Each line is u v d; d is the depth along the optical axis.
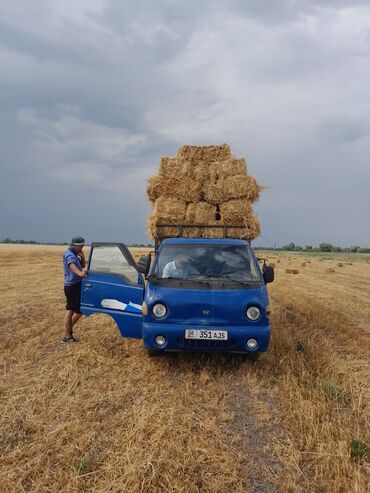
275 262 30.77
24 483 2.84
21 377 4.87
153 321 5.16
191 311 5.09
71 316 6.59
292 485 2.83
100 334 7.08
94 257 5.91
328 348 6.23
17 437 3.44
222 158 8.14
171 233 7.98
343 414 3.95
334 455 3.13
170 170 8.05
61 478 2.86
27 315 8.73
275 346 6.27
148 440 3.37
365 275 20.44
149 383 4.74
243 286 5.39
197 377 5.00
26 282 14.94
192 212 7.86
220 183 7.90
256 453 3.29
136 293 5.63
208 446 3.33
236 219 7.88
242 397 4.43
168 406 4.09
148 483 2.80
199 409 4.08
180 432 3.54
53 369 5.12
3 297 11.23
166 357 5.75
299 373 5.02
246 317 5.11
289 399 4.28
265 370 5.28
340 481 2.87
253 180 7.85
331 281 17.06
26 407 4.01
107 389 4.52
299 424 3.76
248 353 5.41
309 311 9.26
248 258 5.93
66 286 6.52
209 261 5.80
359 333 7.47
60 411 3.94
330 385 4.41
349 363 5.51
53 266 22.80
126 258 5.77
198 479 2.91
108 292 5.78
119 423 3.71
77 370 5.10
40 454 3.15
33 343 6.40
